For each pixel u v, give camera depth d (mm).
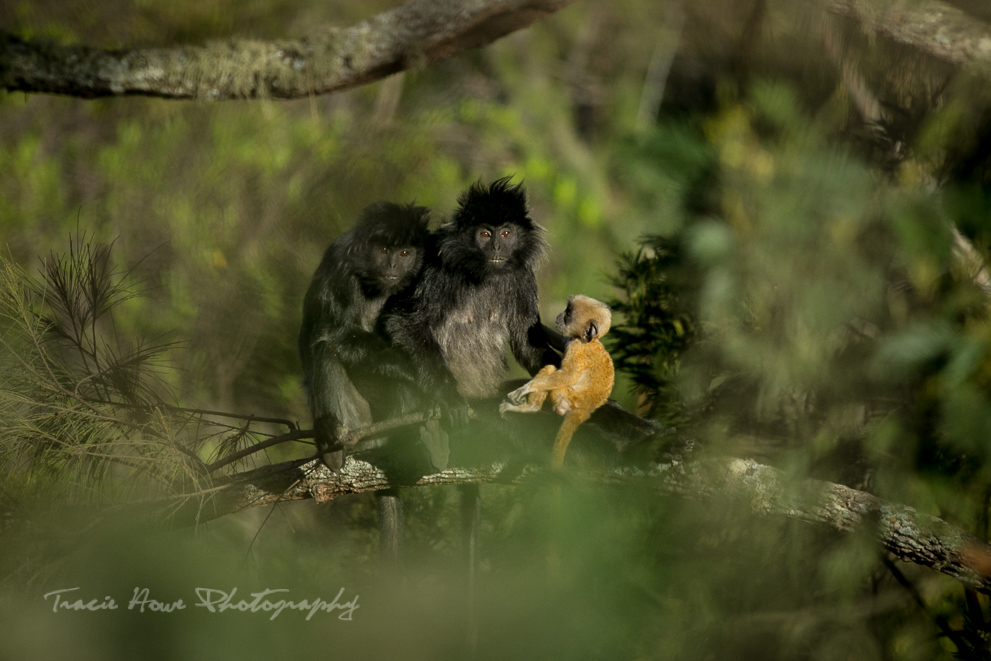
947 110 8055
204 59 10484
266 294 17031
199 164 18719
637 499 10094
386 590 11570
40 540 9742
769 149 8148
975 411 8148
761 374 9438
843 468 9555
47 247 18312
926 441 8922
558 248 22625
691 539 10547
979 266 8453
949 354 8328
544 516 11641
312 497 10562
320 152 19172
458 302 11914
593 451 9836
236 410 15734
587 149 26938
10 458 9883
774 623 10070
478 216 11711
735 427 10047
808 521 9109
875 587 10602
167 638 11945
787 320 8516
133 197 18656
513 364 16438
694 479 9375
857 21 8336
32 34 17031
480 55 26812
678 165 8391
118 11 16750
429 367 10891
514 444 10180
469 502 11289
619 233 21234
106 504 10125
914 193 7973
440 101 25562
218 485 10164
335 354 11750
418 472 10336
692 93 10297
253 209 18375
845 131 8758
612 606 10531
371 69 10438
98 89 10578
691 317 10523
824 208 7875
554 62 28266
